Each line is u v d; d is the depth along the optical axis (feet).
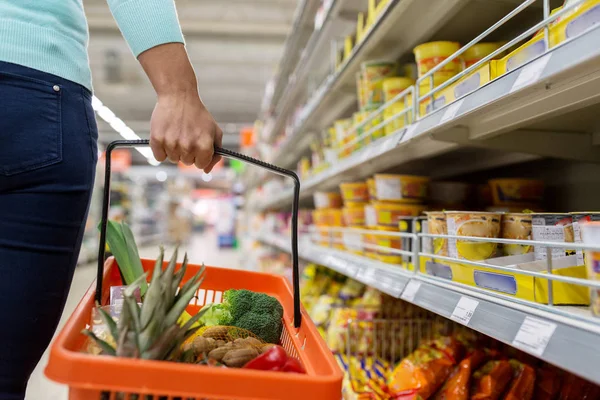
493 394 3.87
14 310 2.87
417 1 5.18
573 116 3.82
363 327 6.05
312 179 9.33
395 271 4.79
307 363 2.68
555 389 3.95
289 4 24.81
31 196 2.94
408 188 5.82
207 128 2.89
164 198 58.54
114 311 2.93
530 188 4.91
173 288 2.32
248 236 28.81
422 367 4.34
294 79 12.19
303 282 9.37
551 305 2.57
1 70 2.86
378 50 6.82
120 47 31.35
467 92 3.55
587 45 2.15
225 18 26.32
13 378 2.91
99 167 29.89
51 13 3.12
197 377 1.93
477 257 3.62
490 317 2.82
